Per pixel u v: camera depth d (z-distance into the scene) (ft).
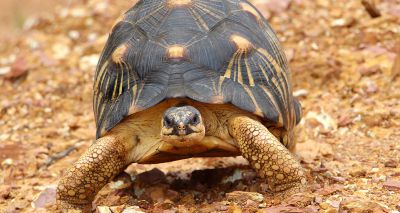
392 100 45.01
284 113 30.01
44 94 55.47
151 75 28.78
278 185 28.58
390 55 50.19
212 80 28.32
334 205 26.61
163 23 30.32
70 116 51.11
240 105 27.86
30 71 59.93
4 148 43.62
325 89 48.65
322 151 36.73
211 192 32.19
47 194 33.83
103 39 62.08
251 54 29.76
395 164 33.19
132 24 31.37
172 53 28.81
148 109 28.63
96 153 28.58
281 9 60.34
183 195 32.04
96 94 31.42
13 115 52.39
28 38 68.49
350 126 41.98
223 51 29.17
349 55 51.65
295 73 50.06
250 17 31.53
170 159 29.71
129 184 33.88
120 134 29.17
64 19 70.33
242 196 28.81
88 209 29.71
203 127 27.55
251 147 28.04
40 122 50.19
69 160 41.65
